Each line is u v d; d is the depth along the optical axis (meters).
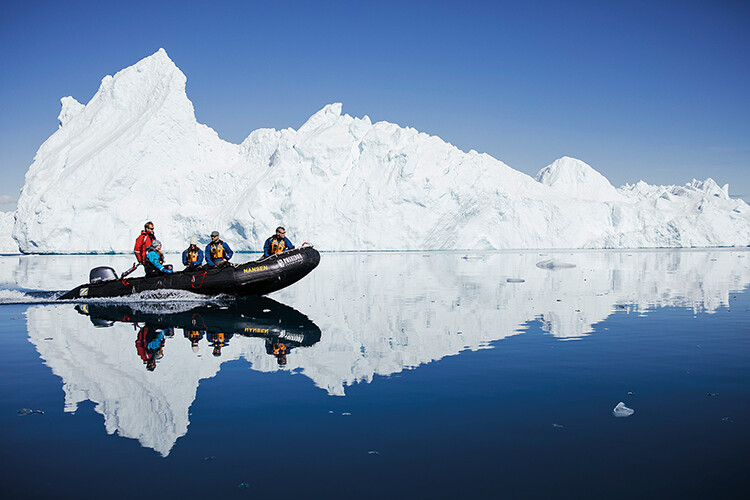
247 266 11.62
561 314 9.23
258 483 2.79
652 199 74.38
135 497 2.64
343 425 3.64
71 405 4.07
